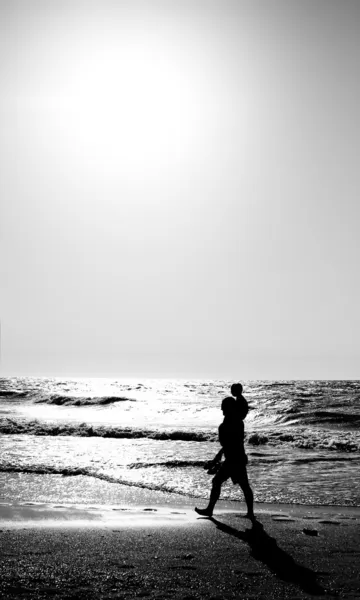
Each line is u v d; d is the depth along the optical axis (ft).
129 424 98.94
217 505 32.68
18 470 43.62
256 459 50.57
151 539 22.95
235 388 28.58
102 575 17.78
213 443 63.16
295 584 17.48
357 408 129.29
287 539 23.66
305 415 110.73
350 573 18.76
